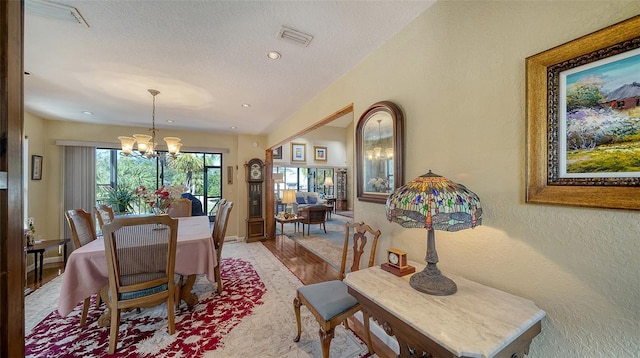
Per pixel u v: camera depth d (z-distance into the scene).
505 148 1.20
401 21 1.70
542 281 1.08
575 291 0.99
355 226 2.04
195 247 2.29
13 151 0.71
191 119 4.15
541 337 1.09
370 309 1.20
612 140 0.89
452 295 1.16
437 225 1.05
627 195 0.85
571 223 1.00
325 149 9.44
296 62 2.21
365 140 2.15
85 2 1.44
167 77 2.47
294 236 5.70
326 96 2.79
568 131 1.00
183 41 1.86
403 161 1.76
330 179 9.93
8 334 0.69
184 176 5.22
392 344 1.80
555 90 1.03
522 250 1.15
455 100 1.43
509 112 1.18
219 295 2.69
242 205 5.41
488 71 1.27
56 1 1.43
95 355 1.75
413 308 1.06
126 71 2.34
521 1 1.15
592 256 0.95
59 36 1.77
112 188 4.59
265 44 1.92
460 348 0.81
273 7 1.52
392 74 1.87
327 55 2.11
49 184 4.04
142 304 1.87
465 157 1.38
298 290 1.87
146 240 1.91
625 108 0.86
